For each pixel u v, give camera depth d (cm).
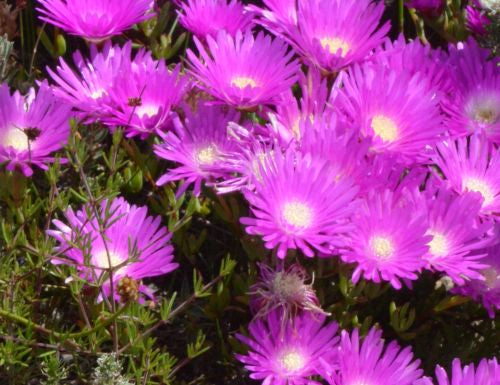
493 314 76
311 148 74
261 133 77
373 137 76
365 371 73
